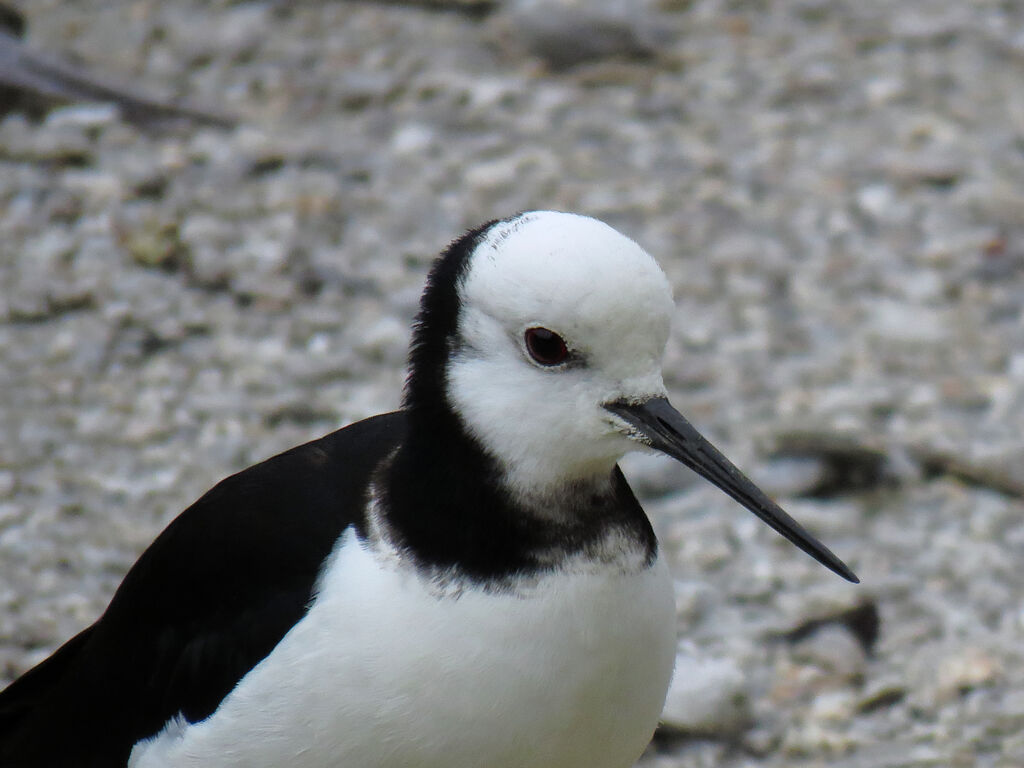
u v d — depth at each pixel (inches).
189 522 274.4
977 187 607.2
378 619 244.4
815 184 605.6
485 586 243.4
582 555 246.1
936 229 582.9
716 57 694.5
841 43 712.4
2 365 473.4
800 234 575.5
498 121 631.8
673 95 662.5
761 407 487.2
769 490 450.9
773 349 518.0
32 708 307.4
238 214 549.6
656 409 248.7
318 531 258.2
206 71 647.8
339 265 532.4
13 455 438.0
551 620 243.8
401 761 248.1
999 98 672.4
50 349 481.7
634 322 243.1
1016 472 458.6
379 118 625.6
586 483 248.7
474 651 242.4
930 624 399.9
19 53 593.3
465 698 243.4
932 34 722.2
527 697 245.0
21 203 536.7
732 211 585.3
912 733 365.1
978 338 529.7
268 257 529.3
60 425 452.4
